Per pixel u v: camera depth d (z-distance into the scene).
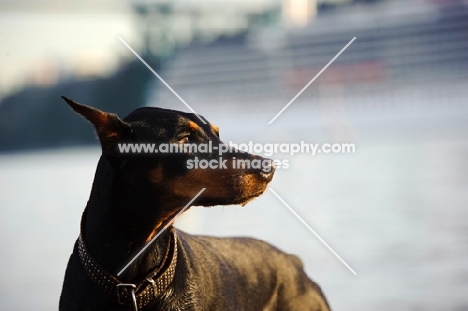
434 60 47.41
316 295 5.79
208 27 49.81
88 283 4.52
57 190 18.52
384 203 13.47
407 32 48.31
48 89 36.34
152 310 4.50
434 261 8.70
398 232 10.50
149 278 4.49
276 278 5.59
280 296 5.61
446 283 7.78
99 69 35.69
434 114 42.31
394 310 7.02
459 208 12.34
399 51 48.28
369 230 10.70
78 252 4.61
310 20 50.56
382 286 7.79
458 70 47.06
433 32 47.72
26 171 25.16
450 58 47.41
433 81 46.91
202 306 4.68
